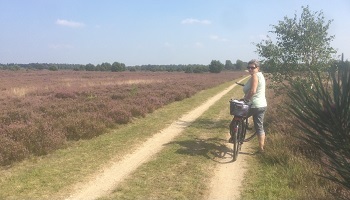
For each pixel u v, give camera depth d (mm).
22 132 7688
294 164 5754
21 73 66250
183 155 7004
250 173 5828
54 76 52531
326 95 1461
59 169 6059
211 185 5285
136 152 7297
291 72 9945
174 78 44625
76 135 8461
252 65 6910
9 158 6422
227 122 11383
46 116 10250
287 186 5070
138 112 12141
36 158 6715
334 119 1428
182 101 18047
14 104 14211
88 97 15969
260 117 7000
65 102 14094
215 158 6801
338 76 1435
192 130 9812
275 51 9961
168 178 5594
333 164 1540
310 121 1505
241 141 7055
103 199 4742
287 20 10023
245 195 4852
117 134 9141
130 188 5156
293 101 1583
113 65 87875
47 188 5141
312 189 4613
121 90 20938
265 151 6828
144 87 24328
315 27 9758
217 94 23500
